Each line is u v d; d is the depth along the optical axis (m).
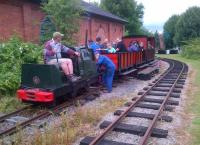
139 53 19.53
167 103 10.39
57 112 9.02
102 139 6.77
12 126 7.79
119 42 16.41
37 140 6.55
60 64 9.80
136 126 7.63
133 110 9.53
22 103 10.11
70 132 7.11
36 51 13.46
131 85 14.72
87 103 10.49
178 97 11.57
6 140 6.73
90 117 8.34
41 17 20.19
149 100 10.80
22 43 13.75
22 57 12.83
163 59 36.59
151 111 9.44
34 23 19.28
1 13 16.58
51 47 9.90
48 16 18.88
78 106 9.44
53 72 9.16
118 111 9.05
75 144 6.65
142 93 12.26
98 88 12.84
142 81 16.25
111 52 14.58
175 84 14.23
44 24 20.09
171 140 6.88
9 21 17.27
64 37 18.30
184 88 13.68
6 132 7.18
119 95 12.05
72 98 10.52
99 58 12.77
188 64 28.25
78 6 18.61
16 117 8.51
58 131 7.29
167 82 15.27
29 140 6.70
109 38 35.00
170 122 8.24
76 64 10.64
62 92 9.58
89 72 11.49
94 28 29.39
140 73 16.75
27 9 18.72
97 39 14.64
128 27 52.00
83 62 10.96
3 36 16.83
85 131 7.42
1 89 10.95
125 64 15.92
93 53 12.18
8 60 12.33
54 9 17.97
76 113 8.60
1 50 12.70
